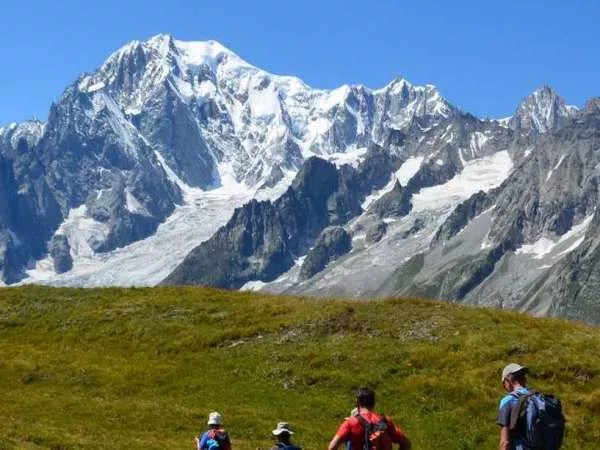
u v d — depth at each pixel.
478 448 38.12
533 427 19.39
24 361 53.62
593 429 39.03
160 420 41.69
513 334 49.19
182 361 52.22
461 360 46.41
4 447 32.22
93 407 43.94
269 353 51.19
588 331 50.62
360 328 53.66
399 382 45.22
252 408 43.62
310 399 44.38
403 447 21.84
